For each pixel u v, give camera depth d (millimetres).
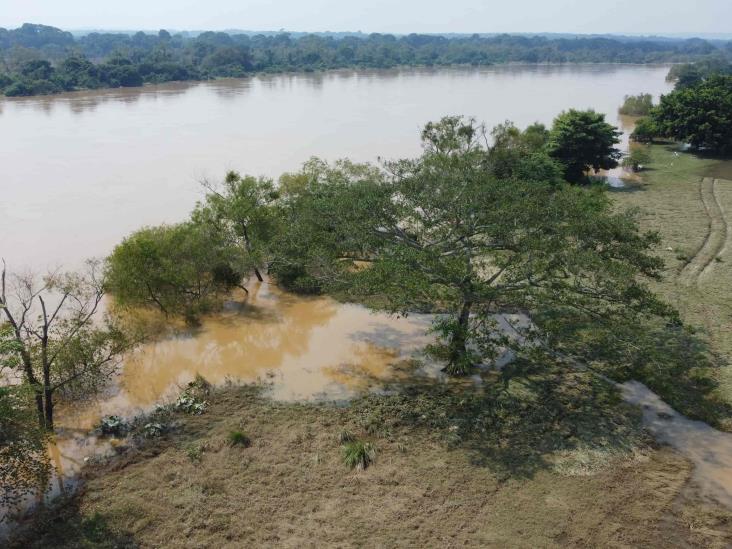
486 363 30172
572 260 24844
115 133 93688
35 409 22688
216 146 83500
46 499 21203
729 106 75188
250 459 22984
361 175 38625
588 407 26047
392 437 24203
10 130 95875
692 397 26500
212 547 18875
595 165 65000
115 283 33969
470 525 19625
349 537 19141
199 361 31516
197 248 36000
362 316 36188
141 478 22016
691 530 19469
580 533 19297
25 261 43719
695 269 40906
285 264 37344
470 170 30141
